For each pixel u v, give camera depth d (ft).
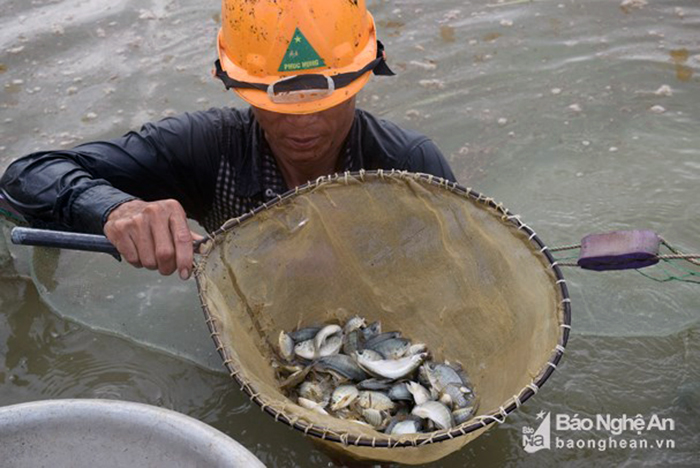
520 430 6.88
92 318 8.24
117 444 3.97
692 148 10.14
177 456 3.89
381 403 6.05
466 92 11.10
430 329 6.73
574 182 9.74
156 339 7.97
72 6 13.08
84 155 6.84
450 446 5.16
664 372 7.36
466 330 6.48
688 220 9.13
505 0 12.87
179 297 8.52
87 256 9.06
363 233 6.49
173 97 11.07
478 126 10.59
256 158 6.94
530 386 4.81
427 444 4.71
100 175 6.89
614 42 11.89
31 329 8.14
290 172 6.98
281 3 5.86
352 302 6.89
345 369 6.32
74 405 4.00
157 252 5.30
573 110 10.78
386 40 12.03
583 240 5.86
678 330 7.77
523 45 11.90
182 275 5.33
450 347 6.61
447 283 6.48
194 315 8.27
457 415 5.83
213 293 5.58
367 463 5.62
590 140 10.32
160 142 6.97
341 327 6.90
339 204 6.27
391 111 10.80
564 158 10.08
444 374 6.26
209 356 7.76
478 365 6.36
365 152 7.02
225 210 7.37
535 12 12.57
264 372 6.03
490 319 6.24
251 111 7.07
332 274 6.69
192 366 7.66
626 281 8.42
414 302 6.75
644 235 5.65
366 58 6.19
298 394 6.25
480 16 12.53
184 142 6.98
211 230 7.79
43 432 3.98
